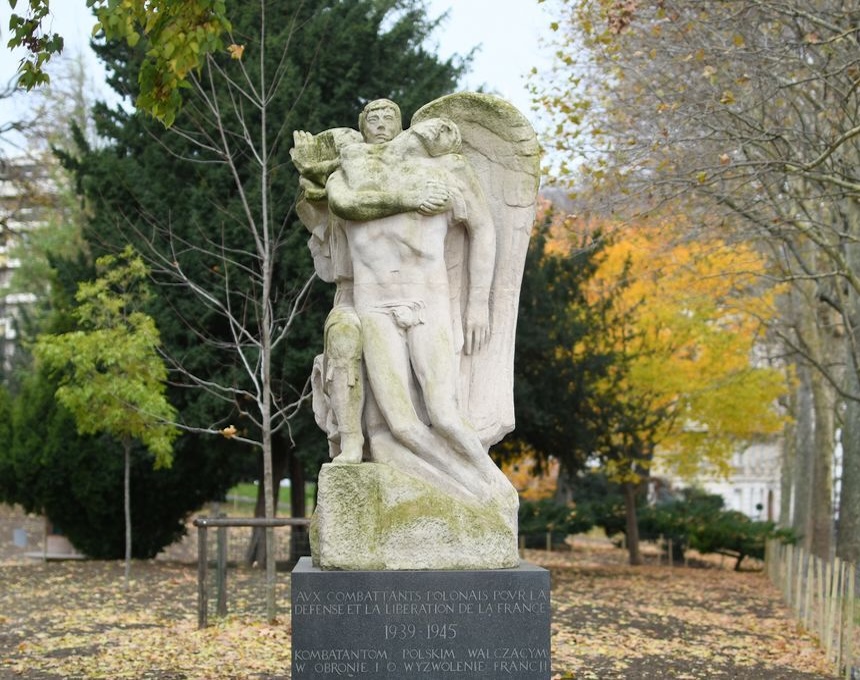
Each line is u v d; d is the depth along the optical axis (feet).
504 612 20.10
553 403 69.41
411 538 20.62
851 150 53.01
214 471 71.72
